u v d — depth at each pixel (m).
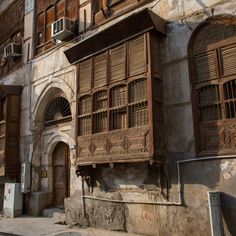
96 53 8.89
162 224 7.43
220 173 6.63
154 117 7.29
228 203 6.43
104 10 9.95
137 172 8.13
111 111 8.20
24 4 14.20
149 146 7.16
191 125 7.20
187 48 7.54
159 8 8.32
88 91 8.96
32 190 11.73
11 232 8.78
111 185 8.73
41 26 12.89
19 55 13.79
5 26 15.56
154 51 7.75
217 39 7.09
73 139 10.24
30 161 12.06
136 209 8.02
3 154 12.51
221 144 6.70
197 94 7.26
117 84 8.14
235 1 6.88
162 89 7.77
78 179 9.77
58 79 11.30
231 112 6.67
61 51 11.40
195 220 6.88
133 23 7.80
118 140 7.86
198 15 7.47
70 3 11.44
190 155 7.13
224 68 6.87
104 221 8.70
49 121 11.90
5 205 11.88
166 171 7.48
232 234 6.31
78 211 9.48
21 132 12.82
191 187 7.03
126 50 8.10
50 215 10.80
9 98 12.94
